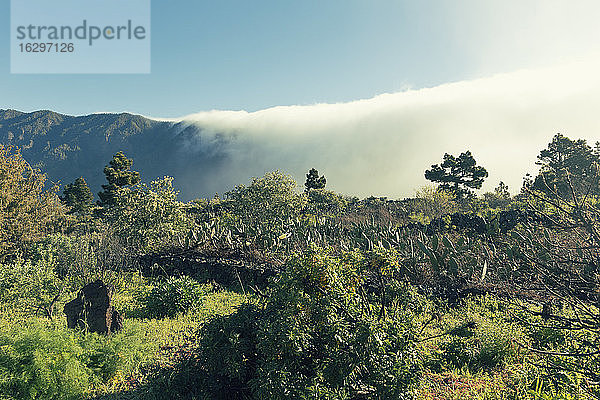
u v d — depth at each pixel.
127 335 7.30
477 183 42.47
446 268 12.05
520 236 9.38
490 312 8.51
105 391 5.72
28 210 19.19
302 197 24.39
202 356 5.32
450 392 5.62
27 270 10.98
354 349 4.59
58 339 5.88
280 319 4.75
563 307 6.20
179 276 13.81
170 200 18.38
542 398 5.00
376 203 27.97
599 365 4.04
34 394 5.09
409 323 5.38
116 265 13.86
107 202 36.44
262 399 4.47
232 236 15.95
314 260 4.98
